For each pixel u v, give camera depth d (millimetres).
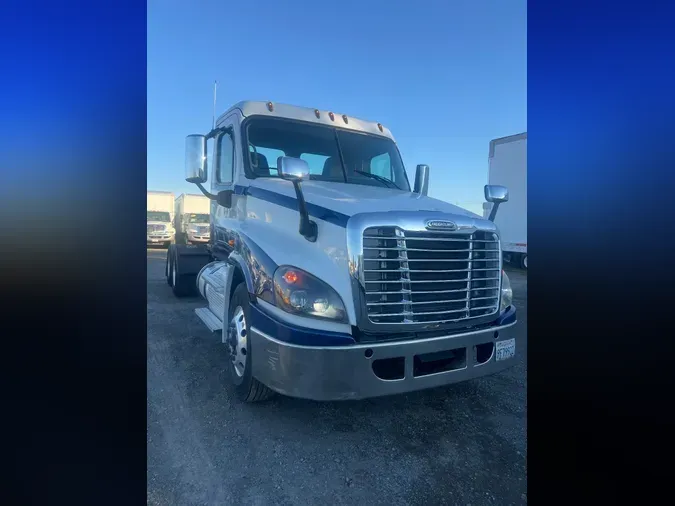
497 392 3529
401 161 4762
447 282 2865
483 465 2566
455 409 3221
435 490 2352
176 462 2490
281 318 2676
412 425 2984
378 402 3293
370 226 2654
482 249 3043
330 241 2754
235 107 4191
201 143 3682
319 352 2535
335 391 2531
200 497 2229
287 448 2672
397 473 2480
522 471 2504
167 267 6852
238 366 3211
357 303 2617
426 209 2988
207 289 4590
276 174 3979
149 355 4043
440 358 2773
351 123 4520
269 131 4070
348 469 2500
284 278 2730
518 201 10570
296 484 2361
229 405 3150
